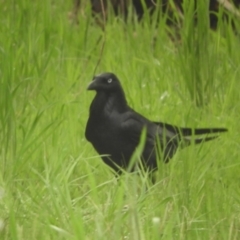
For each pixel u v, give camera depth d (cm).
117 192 938
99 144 1094
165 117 1273
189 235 900
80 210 914
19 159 1066
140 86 1390
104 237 821
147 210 944
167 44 1595
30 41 1462
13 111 1100
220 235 915
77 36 1627
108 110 1083
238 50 1445
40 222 905
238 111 1316
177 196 980
